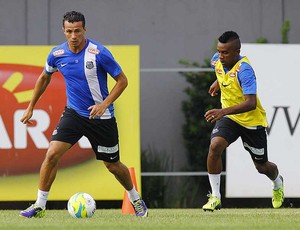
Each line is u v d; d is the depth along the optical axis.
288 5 50.41
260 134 32.16
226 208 45.81
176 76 48.72
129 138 42.28
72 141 28.94
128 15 50.44
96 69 28.47
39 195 29.50
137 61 42.22
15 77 42.38
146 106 48.59
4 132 42.38
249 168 42.78
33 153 42.47
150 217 30.70
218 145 31.64
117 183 42.25
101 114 27.84
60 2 50.28
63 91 42.41
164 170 47.62
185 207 47.00
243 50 42.84
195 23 50.28
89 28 50.28
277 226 25.83
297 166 42.78
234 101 31.33
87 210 30.44
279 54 42.91
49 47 42.44
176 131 48.16
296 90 42.91
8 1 50.25
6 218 30.50
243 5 50.41
